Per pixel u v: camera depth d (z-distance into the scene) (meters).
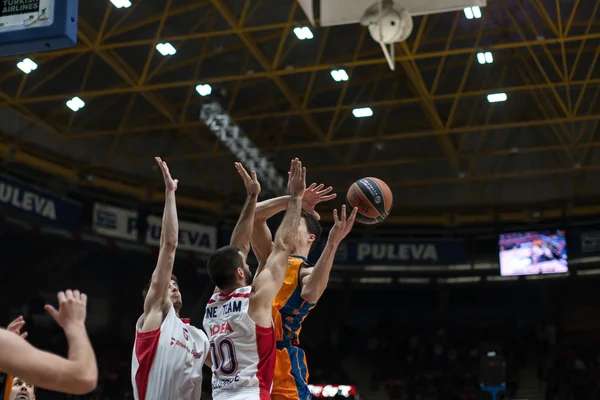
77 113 28.83
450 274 34.59
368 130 31.91
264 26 22.72
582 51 26.28
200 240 32.09
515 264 33.19
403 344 35.44
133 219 30.53
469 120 27.91
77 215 28.48
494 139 32.44
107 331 33.34
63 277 32.47
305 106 27.33
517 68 27.38
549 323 36.38
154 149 32.19
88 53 25.12
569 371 31.84
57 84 26.98
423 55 24.03
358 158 33.81
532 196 34.28
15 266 30.17
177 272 33.88
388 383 33.38
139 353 5.46
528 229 34.00
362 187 6.61
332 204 34.72
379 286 35.91
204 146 30.78
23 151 28.47
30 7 5.29
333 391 26.70
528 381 33.81
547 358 33.28
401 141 33.53
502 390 11.02
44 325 30.75
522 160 33.44
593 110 29.91
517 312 38.09
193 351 5.59
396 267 34.62
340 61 25.83
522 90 27.17
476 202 34.78
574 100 29.41
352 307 39.47
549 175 34.00
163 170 5.66
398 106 30.83
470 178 32.47
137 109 29.48
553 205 33.97
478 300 38.56
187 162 33.06
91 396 26.92
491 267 34.38
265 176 30.94
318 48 25.62
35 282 31.06
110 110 29.23
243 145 29.91
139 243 30.41
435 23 24.48
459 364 34.19
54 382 3.43
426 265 34.62
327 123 31.61
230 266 5.54
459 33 25.27
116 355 31.89
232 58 26.55
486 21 24.39
